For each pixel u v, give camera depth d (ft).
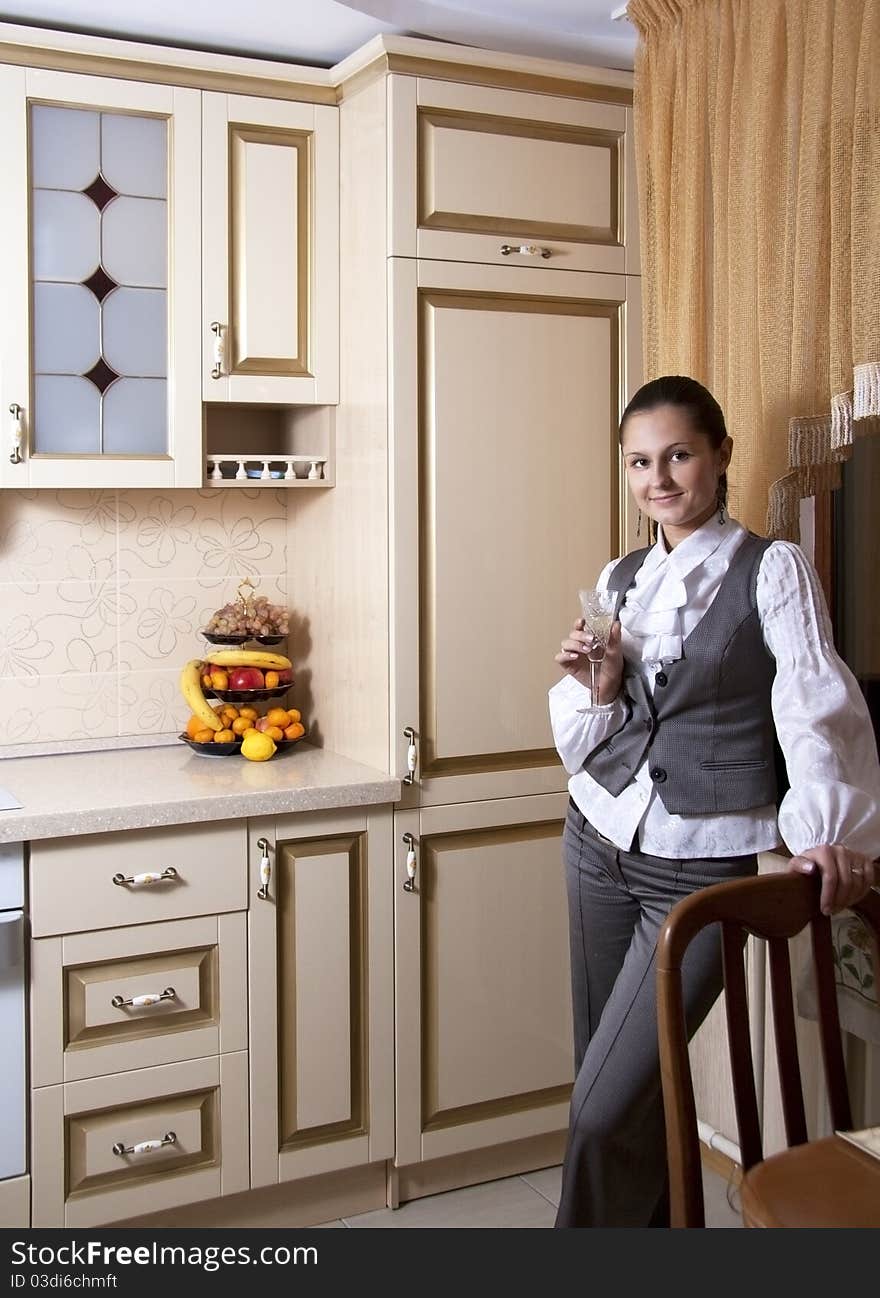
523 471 8.85
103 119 8.50
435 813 8.70
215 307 8.82
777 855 7.43
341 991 8.48
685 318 8.06
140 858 7.82
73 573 9.51
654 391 6.03
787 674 5.75
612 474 9.18
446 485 8.60
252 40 8.80
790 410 7.07
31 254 8.37
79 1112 7.72
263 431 10.18
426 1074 8.79
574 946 6.77
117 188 8.56
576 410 9.02
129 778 8.55
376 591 8.70
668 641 6.08
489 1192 8.98
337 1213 8.64
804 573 5.95
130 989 7.83
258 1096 8.24
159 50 8.46
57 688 9.51
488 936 8.93
